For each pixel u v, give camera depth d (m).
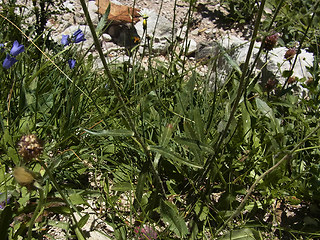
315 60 3.13
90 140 2.42
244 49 4.05
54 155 2.19
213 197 2.36
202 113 2.77
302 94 3.45
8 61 2.31
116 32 4.68
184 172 2.32
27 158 1.42
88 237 1.99
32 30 3.11
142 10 5.05
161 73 3.03
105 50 4.37
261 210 2.32
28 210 1.91
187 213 2.16
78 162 2.26
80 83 2.68
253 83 2.33
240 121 2.43
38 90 2.31
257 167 2.42
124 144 2.43
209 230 2.16
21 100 2.33
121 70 3.23
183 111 2.54
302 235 2.22
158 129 2.57
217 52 4.32
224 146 2.35
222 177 2.23
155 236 1.99
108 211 2.15
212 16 5.36
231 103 2.34
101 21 1.84
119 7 4.80
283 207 2.39
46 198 1.92
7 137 2.09
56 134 2.35
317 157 2.56
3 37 2.97
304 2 4.54
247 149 2.51
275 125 2.53
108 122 2.52
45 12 3.23
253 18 5.22
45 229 1.94
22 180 1.36
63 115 2.36
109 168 2.31
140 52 4.43
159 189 2.25
